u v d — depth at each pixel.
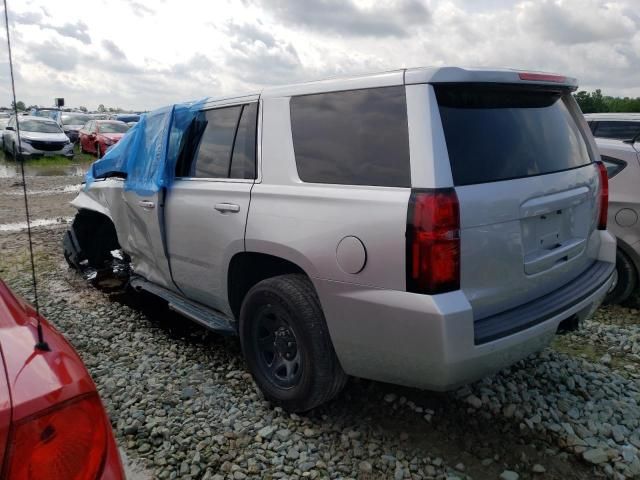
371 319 2.62
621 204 4.82
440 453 2.87
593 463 2.77
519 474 2.72
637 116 6.35
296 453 2.87
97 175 5.41
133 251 4.78
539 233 2.88
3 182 14.77
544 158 2.98
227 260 3.46
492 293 2.63
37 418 1.33
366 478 2.70
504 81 2.71
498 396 3.36
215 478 2.68
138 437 3.02
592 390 3.45
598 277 3.31
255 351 3.35
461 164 2.54
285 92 3.24
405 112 2.60
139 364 3.90
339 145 2.88
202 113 3.90
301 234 2.92
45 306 5.07
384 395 3.41
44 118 21.66
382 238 2.55
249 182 3.33
